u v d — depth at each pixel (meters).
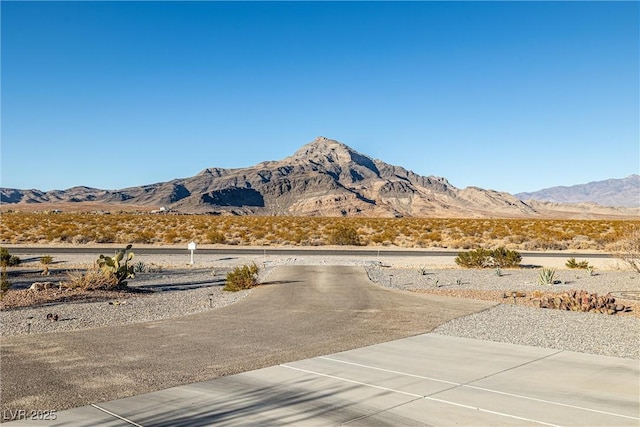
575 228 62.28
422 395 7.14
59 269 26.78
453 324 12.32
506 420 6.22
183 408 6.62
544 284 21.03
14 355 9.31
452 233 57.84
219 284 21.52
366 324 12.33
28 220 72.25
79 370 8.33
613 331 11.54
